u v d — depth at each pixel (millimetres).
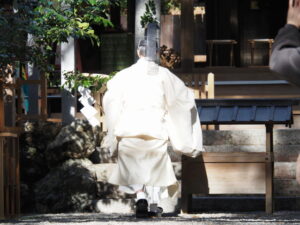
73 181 15469
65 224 9680
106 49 25016
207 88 18672
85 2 14883
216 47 27547
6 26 12562
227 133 15633
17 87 16344
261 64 28344
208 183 12797
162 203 14531
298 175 3602
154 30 12594
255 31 28531
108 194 15492
